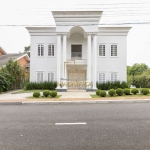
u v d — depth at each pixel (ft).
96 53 71.72
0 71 72.59
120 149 13.61
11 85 76.13
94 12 67.77
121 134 17.19
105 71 77.92
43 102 39.17
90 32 68.80
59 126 20.30
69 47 79.82
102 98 43.57
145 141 15.26
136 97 44.39
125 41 77.61
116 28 76.95
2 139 16.10
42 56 78.89
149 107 33.17
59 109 31.78
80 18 68.59
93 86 69.31
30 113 28.22
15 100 41.65
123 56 77.77
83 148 13.87
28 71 106.63
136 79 91.81
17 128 19.65
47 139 15.97
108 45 77.87
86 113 27.73
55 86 74.28
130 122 21.89
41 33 78.74
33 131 18.47
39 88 76.02
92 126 20.15
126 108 32.14
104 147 14.02
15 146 14.42
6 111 30.19
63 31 69.15
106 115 26.09
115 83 73.77
